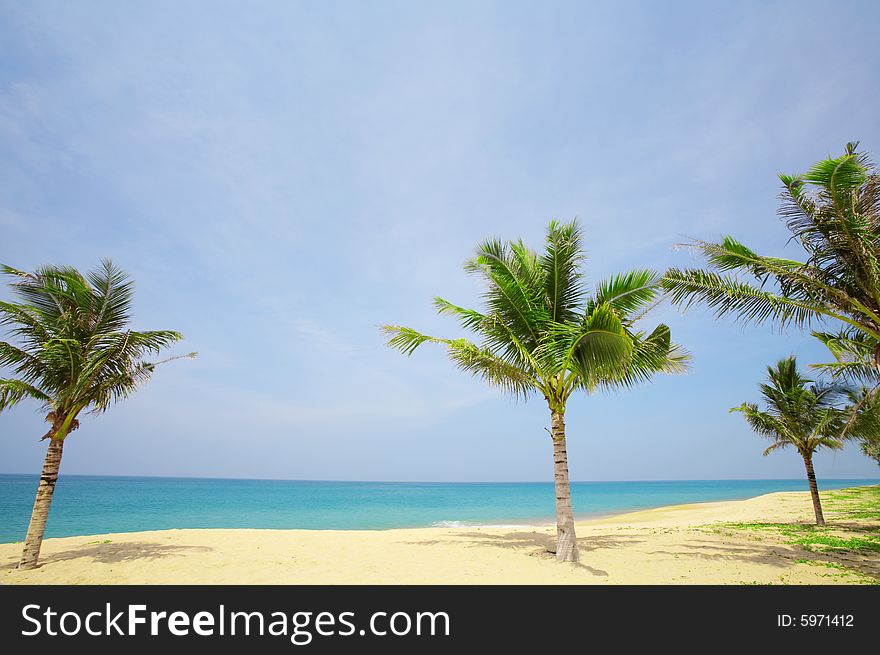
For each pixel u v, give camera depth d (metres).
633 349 10.11
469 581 8.46
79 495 56.44
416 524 28.09
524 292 10.80
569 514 10.17
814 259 9.60
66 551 11.30
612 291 10.20
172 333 11.23
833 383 17.22
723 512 27.66
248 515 33.91
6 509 33.78
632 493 81.94
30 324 10.30
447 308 11.30
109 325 11.41
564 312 11.41
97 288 11.45
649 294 10.40
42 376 10.37
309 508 41.28
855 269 9.19
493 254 11.04
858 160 8.30
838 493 36.59
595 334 9.27
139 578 8.72
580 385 10.82
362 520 30.77
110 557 10.50
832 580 8.43
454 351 11.55
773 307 9.88
